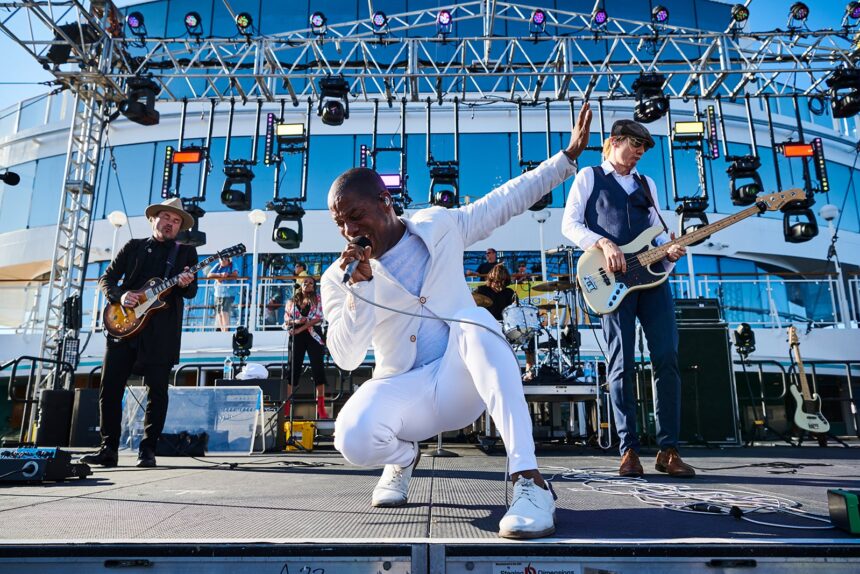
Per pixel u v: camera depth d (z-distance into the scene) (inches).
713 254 470.0
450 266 61.4
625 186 112.0
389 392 58.6
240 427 185.5
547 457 157.5
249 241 459.8
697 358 196.2
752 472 106.4
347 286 55.9
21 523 52.1
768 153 487.5
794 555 38.1
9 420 367.2
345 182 56.6
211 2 518.0
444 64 394.3
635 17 500.1
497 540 40.3
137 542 38.9
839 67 289.3
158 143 479.5
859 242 507.5
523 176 65.9
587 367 272.4
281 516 56.8
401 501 64.8
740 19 284.5
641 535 44.6
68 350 259.1
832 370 375.2
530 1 490.0
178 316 141.7
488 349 54.4
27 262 485.4
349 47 486.0
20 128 523.2
